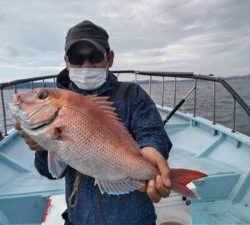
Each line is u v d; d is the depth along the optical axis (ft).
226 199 5.51
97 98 2.19
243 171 5.82
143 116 2.55
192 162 6.39
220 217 5.04
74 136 2.05
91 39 2.49
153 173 2.13
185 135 8.00
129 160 2.12
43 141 2.05
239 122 15.17
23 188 5.39
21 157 6.89
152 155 2.20
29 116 2.03
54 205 3.74
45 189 5.30
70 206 2.59
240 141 6.44
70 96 2.08
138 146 2.24
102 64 2.56
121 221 2.48
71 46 2.49
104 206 2.49
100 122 2.12
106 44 2.60
